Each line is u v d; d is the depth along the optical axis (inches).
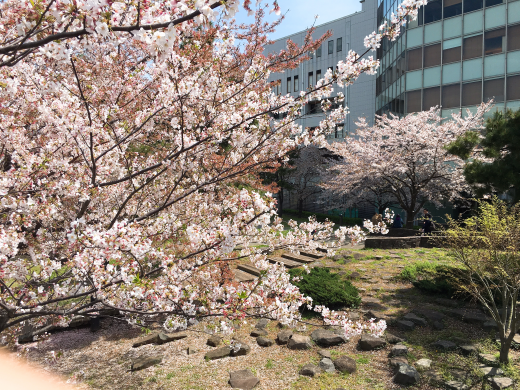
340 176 803.4
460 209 792.3
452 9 826.8
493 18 765.9
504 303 195.3
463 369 184.1
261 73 183.8
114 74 195.3
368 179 761.0
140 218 149.9
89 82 184.5
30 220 125.4
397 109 964.6
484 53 778.8
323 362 200.1
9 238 107.3
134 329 282.0
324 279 311.0
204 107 173.8
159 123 186.7
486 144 388.5
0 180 123.8
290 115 154.8
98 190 143.6
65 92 138.6
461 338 217.3
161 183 179.9
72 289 146.0
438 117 716.7
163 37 83.1
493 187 382.6
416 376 175.6
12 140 145.4
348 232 168.4
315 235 175.9
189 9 85.7
